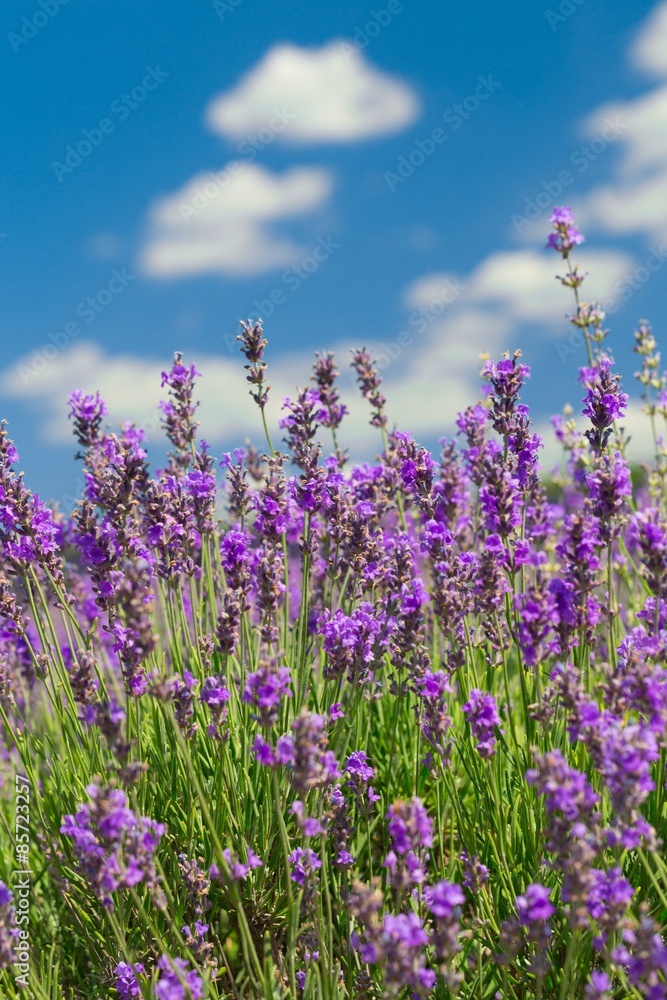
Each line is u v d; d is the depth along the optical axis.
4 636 4.75
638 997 2.79
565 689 2.97
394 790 4.57
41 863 4.25
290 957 3.23
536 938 2.72
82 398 4.81
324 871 3.36
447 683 3.72
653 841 2.65
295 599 5.97
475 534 5.07
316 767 2.95
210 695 3.55
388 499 5.22
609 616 3.77
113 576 3.98
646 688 2.87
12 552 4.17
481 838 3.95
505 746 4.05
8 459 4.20
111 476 4.09
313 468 4.24
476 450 4.58
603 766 2.71
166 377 5.20
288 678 3.06
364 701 4.48
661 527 3.34
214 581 5.12
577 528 3.41
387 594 4.17
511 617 4.05
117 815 2.83
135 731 3.94
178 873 3.82
